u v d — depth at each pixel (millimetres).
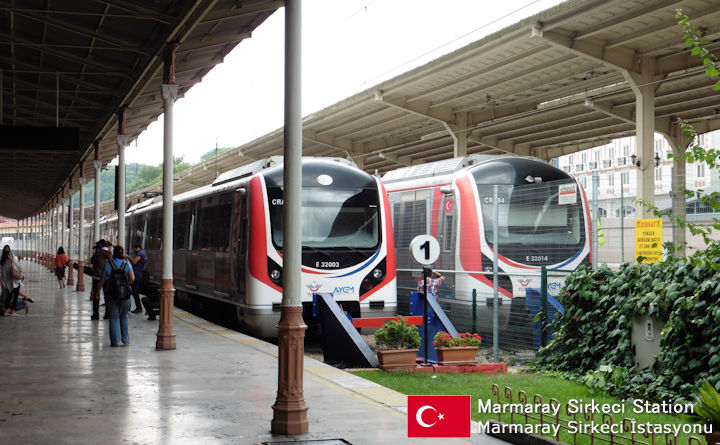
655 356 9609
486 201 16500
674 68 24859
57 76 20266
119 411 8234
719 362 8844
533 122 35219
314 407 8328
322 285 15438
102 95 23703
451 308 16859
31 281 39719
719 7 19859
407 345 11711
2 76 20984
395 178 20844
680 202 16172
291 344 7316
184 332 16094
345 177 16156
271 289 15312
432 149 43438
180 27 14094
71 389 9531
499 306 15828
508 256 16203
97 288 19125
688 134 8461
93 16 15734
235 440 7031
